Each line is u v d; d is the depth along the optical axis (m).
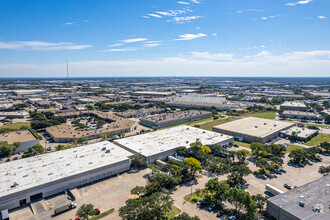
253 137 184.00
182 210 91.00
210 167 134.38
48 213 90.69
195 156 142.25
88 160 127.88
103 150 145.12
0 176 107.69
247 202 83.75
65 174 109.69
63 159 129.50
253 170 130.88
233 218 84.31
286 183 113.75
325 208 80.56
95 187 110.56
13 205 93.31
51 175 108.88
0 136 180.50
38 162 125.00
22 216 88.88
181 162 123.56
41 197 102.06
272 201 85.81
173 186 111.06
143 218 78.06
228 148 170.88
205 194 102.44
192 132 193.88
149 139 171.88
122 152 141.00
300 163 140.12
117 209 92.00
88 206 84.00
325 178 105.00
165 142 163.88
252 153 157.88
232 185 111.38
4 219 86.00
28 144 166.38
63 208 91.44
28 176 107.75
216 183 95.94
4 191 93.75
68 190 107.62
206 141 167.75
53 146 175.88
